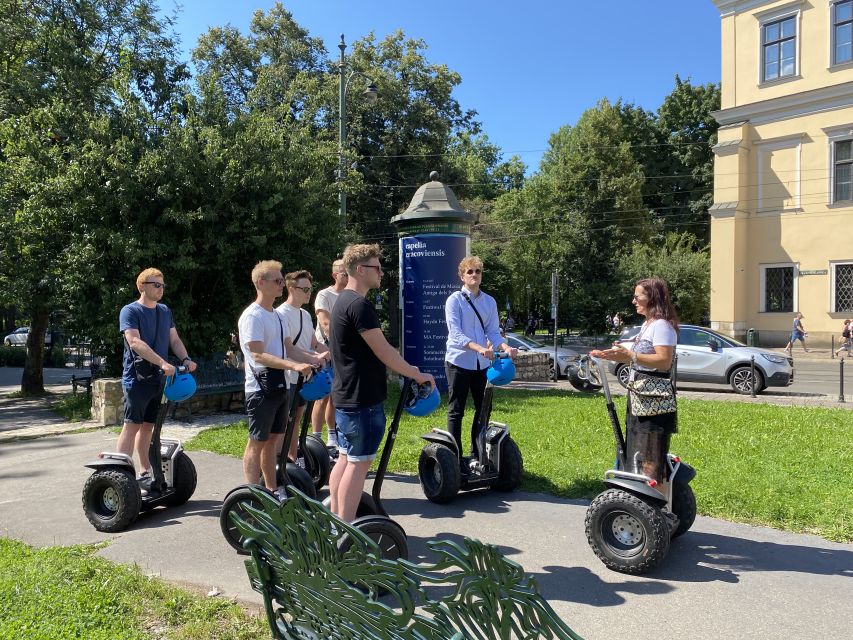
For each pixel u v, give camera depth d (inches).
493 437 223.9
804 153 1032.2
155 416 211.2
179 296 438.6
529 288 1612.9
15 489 243.1
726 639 125.3
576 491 226.4
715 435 311.3
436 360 377.7
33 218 421.7
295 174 486.9
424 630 84.1
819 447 282.0
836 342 1009.5
